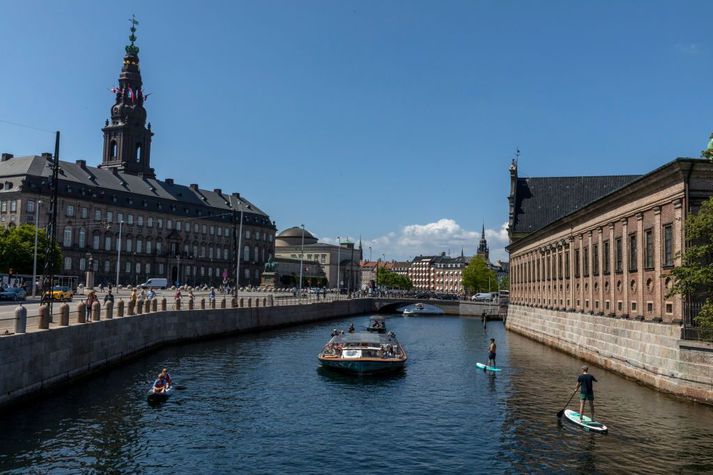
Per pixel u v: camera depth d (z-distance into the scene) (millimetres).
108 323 42406
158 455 24250
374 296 153625
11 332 30562
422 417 31078
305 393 36938
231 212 186250
